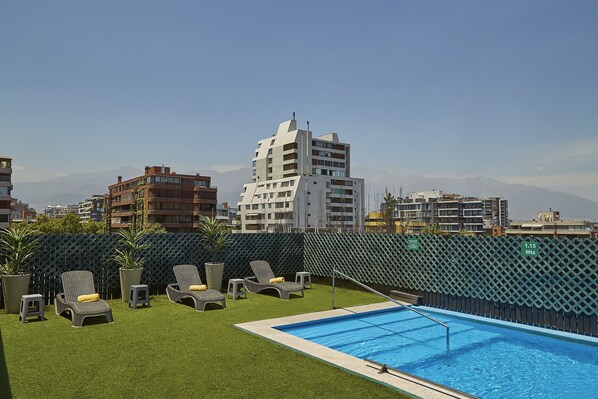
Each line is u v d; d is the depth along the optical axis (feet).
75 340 25.70
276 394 17.20
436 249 41.22
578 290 30.86
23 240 35.76
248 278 48.44
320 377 19.36
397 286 44.83
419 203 383.04
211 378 19.13
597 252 29.84
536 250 33.45
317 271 55.72
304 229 118.62
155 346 24.50
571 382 22.21
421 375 23.22
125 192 249.34
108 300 40.68
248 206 276.41
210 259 49.26
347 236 51.31
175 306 37.73
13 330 28.07
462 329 33.65
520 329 32.91
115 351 23.40
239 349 24.06
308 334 31.17
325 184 256.93
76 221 216.54
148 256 44.32
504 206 595.88
